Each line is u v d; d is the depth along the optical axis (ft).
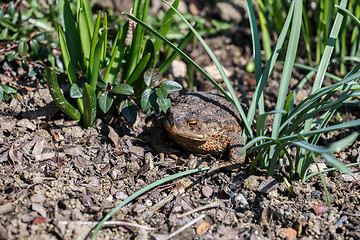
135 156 13.37
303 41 20.81
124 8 20.74
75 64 14.12
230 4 22.02
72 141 13.56
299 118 12.13
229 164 12.80
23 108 14.38
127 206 11.53
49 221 10.61
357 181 12.73
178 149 13.98
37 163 12.59
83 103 13.01
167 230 10.85
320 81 12.71
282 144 10.96
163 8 21.76
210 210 11.65
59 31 12.26
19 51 14.80
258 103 13.35
